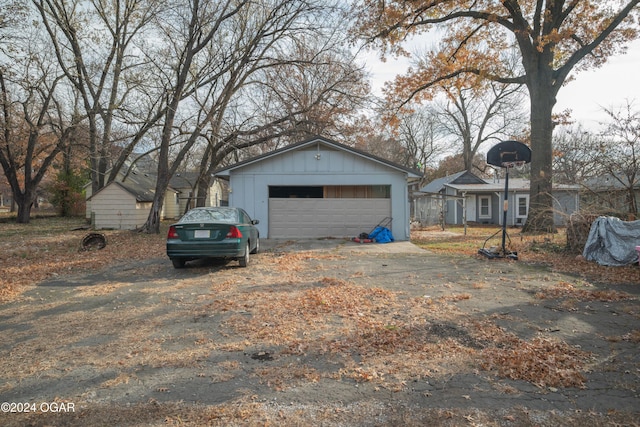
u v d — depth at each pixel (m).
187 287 6.73
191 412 2.81
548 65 16.50
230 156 30.16
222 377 3.35
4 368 3.55
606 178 12.93
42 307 5.55
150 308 5.45
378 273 7.96
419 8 17.27
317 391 3.10
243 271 8.20
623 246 8.73
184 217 8.77
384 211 15.78
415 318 4.88
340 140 22.80
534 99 16.66
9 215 33.41
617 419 2.70
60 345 4.09
